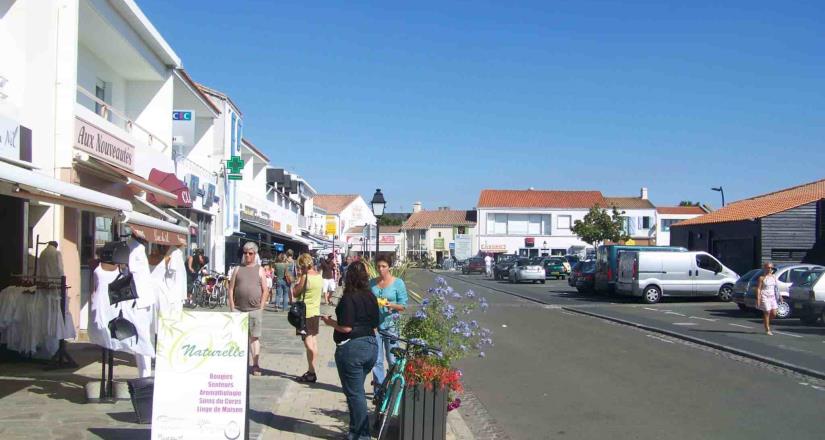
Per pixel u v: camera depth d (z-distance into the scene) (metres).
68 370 9.95
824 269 19.62
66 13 12.24
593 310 23.58
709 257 27.14
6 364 10.25
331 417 8.02
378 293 8.82
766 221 31.92
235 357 5.90
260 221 34.91
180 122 20.91
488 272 58.84
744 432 7.70
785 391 9.93
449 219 93.81
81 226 14.08
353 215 93.50
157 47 17.61
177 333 5.89
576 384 10.55
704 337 15.84
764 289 16.70
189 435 5.83
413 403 6.59
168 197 15.78
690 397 9.55
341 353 6.69
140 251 8.12
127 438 6.62
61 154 12.11
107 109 16.06
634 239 76.38
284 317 19.84
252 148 33.25
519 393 9.94
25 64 12.14
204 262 21.50
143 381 7.20
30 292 9.84
